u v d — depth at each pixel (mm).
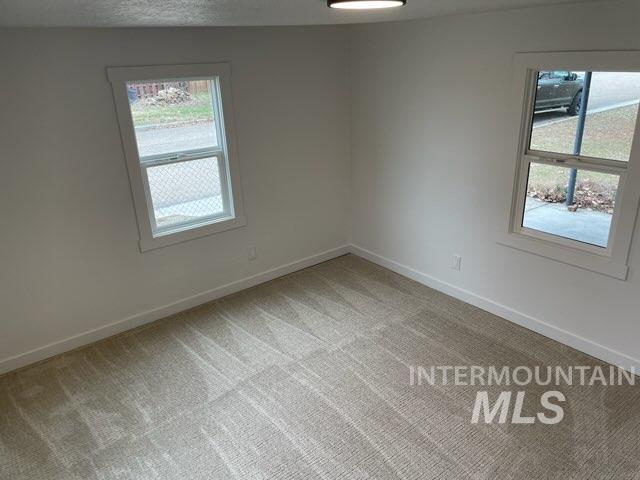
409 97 3693
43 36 2760
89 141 3061
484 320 3488
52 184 3002
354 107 4242
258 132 3814
